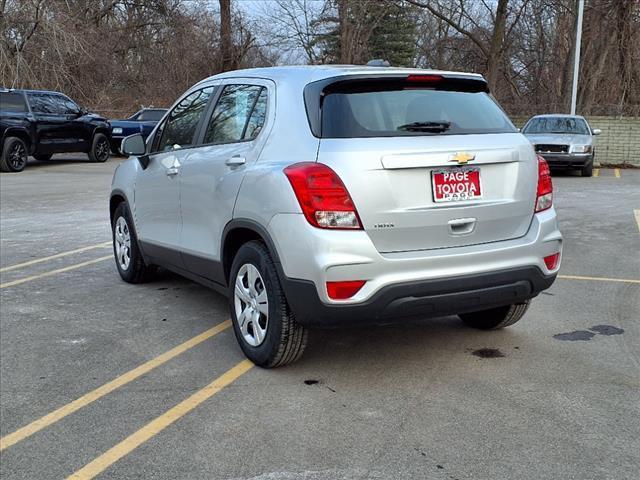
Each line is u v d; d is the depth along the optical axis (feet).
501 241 13.47
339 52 103.60
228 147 15.14
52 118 63.36
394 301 12.27
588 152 56.39
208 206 15.52
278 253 12.77
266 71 15.21
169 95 105.70
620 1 84.94
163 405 12.50
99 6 105.91
